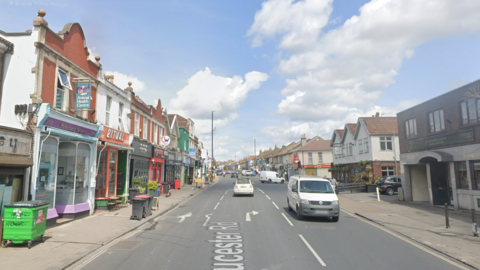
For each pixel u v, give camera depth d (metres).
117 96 17.52
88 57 13.97
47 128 10.55
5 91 10.33
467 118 15.58
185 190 31.06
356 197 24.84
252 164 128.00
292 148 69.25
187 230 11.05
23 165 9.30
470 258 7.72
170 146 31.86
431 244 9.16
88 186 13.84
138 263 7.07
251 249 8.38
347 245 8.96
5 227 7.98
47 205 8.80
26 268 6.50
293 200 14.64
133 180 20.02
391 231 11.30
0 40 10.01
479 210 14.69
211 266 6.87
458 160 16.02
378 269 6.79
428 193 20.97
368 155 33.00
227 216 14.38
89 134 13.41
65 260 7.08
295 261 7.29
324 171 55.72
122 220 12.65
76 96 12.20
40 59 10.55
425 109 19.12
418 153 19.38
